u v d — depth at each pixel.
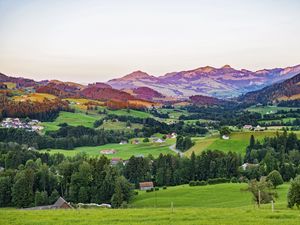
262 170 167.00
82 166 141.12
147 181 170.75
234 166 172.12
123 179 138.12
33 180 140.00
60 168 151.62
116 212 58.53
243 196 122.81
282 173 164.62
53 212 60.12
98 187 141.62
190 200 125.19
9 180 139.38
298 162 191.75
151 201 130.12
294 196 67.50
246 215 52.38
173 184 169.38
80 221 49.56
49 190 146.50
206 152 191.75
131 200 136.75
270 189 89.06
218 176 171.00
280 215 51.12
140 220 49.81
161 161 180.38
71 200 138.75
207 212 56.09
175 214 54.41
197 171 173.12
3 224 47.53
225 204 113.94
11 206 135.88
